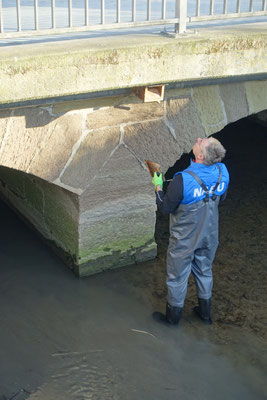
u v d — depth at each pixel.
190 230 3.90
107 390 3.66
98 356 3.97
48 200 5.04
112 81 3.82
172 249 4.04
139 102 4.37
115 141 4.45
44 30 3.87
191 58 4.03
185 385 3.70
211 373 3.80
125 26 4.09
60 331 4.22
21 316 4.37
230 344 4.08
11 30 4.47
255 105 4.80
